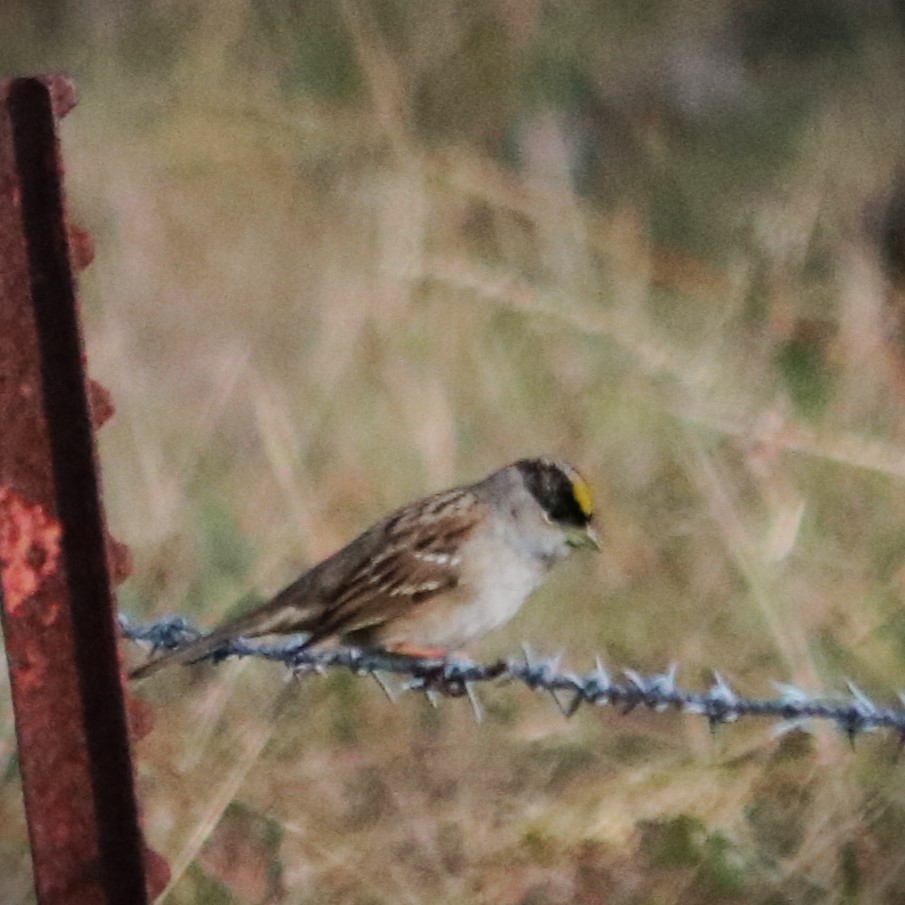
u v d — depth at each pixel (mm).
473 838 9867
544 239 13734
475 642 11141
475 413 12758
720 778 9938
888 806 9680
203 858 9836
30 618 6621
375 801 10148
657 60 16828
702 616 11078
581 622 11195
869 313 13367
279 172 14695
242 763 10094
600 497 11961
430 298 13172
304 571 11578
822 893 9492
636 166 15742
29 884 9844
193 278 14281
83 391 6582
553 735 10375
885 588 11133
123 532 11977
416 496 12305
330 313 13406
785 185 15125
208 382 13461
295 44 15711
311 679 10656
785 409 12539
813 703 7816
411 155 14359
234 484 12422
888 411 12773
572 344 12922
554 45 16609
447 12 16234
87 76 16094
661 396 12578
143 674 9516
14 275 6555
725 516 11344
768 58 16812
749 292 13672
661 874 9664
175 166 14773
